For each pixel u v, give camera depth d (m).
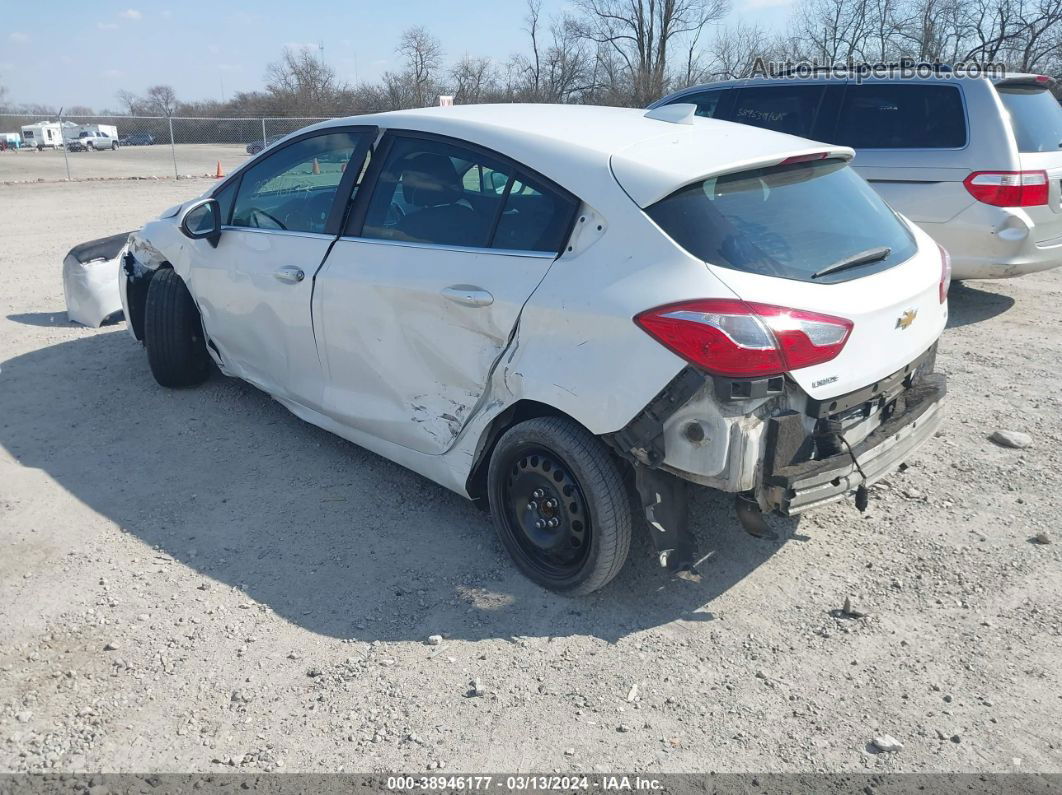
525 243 3.34
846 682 2.94
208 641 3.15
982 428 4.95
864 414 3.23
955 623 3.25
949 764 2.59
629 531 3.20
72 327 7.06
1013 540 3.80
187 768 2.58
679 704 2.84
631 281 2.96
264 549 3.75
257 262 4.46
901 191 6.87
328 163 4.23
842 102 7.29
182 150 37.19
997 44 31.44
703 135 3.54
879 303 3.09
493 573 3.58
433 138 3.78
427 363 3.64
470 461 3.60
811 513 4.04
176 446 4.75
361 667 3.02
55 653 3.07
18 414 5.20
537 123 3.64
